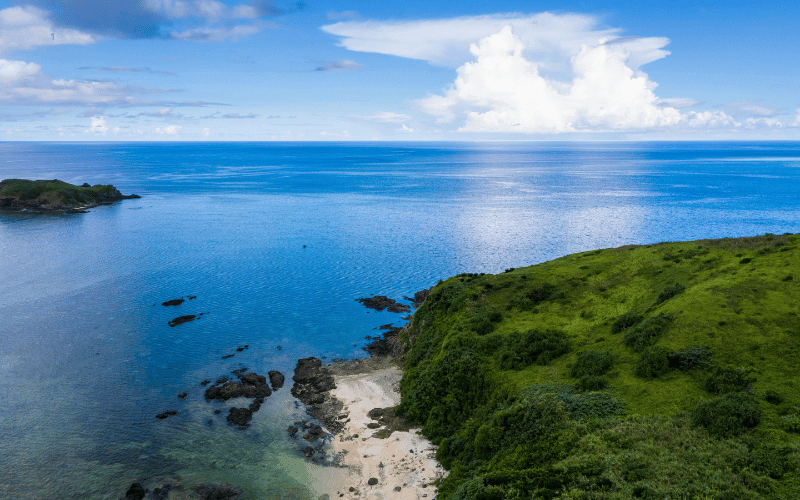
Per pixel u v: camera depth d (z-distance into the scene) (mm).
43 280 103688
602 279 64250
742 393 32844
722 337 40188
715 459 27922
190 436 47625
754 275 48594
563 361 47344
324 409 52750
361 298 94375
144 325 78375
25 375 60625
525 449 35656
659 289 56469
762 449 28062
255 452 45094
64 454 44656
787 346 37250
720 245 64500
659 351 39969
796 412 30312
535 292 63531
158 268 115188
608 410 36500
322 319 82375
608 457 30422
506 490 30812
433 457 43531
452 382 50281
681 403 34844
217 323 79875
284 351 69250
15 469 42406
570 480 29547
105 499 38906
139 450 45406
